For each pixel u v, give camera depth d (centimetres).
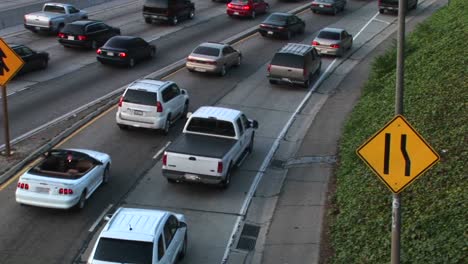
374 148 1020
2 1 5134
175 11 4547
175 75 3319
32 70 3231
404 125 1007
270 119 2716
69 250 1566
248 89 3153
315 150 2327
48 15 4075
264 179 2067
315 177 2064
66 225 1688
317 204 1845
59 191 1694
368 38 4469
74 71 3309
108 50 3356
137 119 2381
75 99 2833
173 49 3875
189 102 2870
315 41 3925
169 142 2359
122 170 2078
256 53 3888
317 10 5178
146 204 1845
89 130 2430
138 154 2225
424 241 1312
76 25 3722
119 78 3209
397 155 1013
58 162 1842
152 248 1302
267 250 1588
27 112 2625
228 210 1833
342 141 2366
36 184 1692
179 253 1502
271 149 2352
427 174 1549
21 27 4288
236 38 4231
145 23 4600
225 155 1909
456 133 1702
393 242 1030
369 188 1702
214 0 5569
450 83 2097
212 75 3369
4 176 1967
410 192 1524
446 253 1231
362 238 1476
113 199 1861
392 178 1019
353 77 3484
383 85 2794
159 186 1975
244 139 2141
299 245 1591
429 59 2583
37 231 1647
